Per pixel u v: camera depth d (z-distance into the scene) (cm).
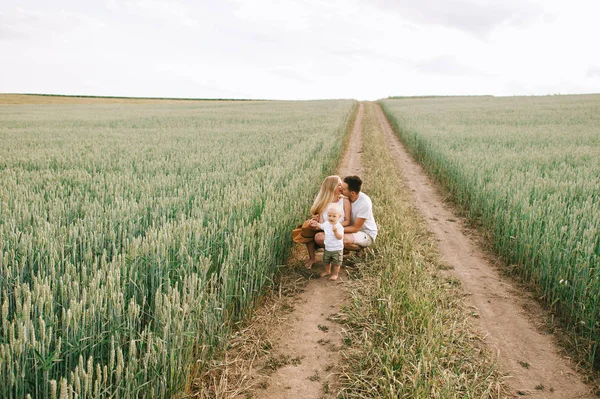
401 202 817
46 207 510
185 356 284
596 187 724
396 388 293
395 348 326
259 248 426
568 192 704
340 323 404
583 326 382
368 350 341
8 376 205
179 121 2806
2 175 757
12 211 475
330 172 1107
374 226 554
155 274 337
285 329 393
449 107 4144
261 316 412
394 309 373
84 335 250
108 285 276
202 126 2389
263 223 473
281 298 455
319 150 1276
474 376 319
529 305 451
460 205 859
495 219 646
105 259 348
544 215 575
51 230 383
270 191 625
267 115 3350
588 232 464
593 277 395
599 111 3186
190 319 294
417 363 310
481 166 959
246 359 344
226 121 2772
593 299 373
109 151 1199
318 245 534
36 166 914
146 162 944
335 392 307
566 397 309
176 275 352
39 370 227
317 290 480
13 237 355
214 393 299
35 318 245
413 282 443
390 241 566
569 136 1706
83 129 2181
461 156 1109
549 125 2288
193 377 301
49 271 313
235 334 367
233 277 375
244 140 1565
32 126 2453
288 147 1352
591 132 1894
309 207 698
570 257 433
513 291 485
